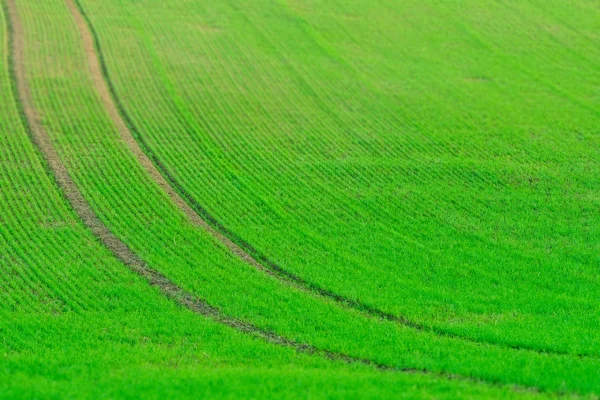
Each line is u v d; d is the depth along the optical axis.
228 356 52.53
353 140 92.62
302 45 120.00
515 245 72.00
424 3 137.00
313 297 62.78
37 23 122.50
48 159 85.62
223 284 64.44
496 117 99.94
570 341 54.69
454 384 46.19
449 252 70.62
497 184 83.50
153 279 65.19
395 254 70.12
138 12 128.62
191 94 103.12
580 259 69.81
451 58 117.88
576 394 45.06
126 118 96.25
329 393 43.91
